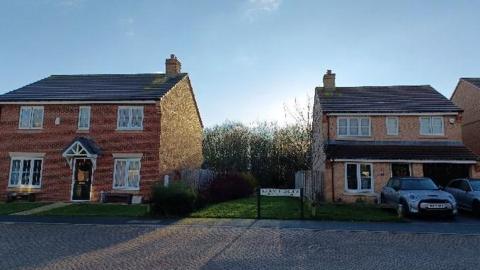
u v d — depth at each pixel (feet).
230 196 79.56
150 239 38.96
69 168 75.56
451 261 30.53
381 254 32.81
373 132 81.35
